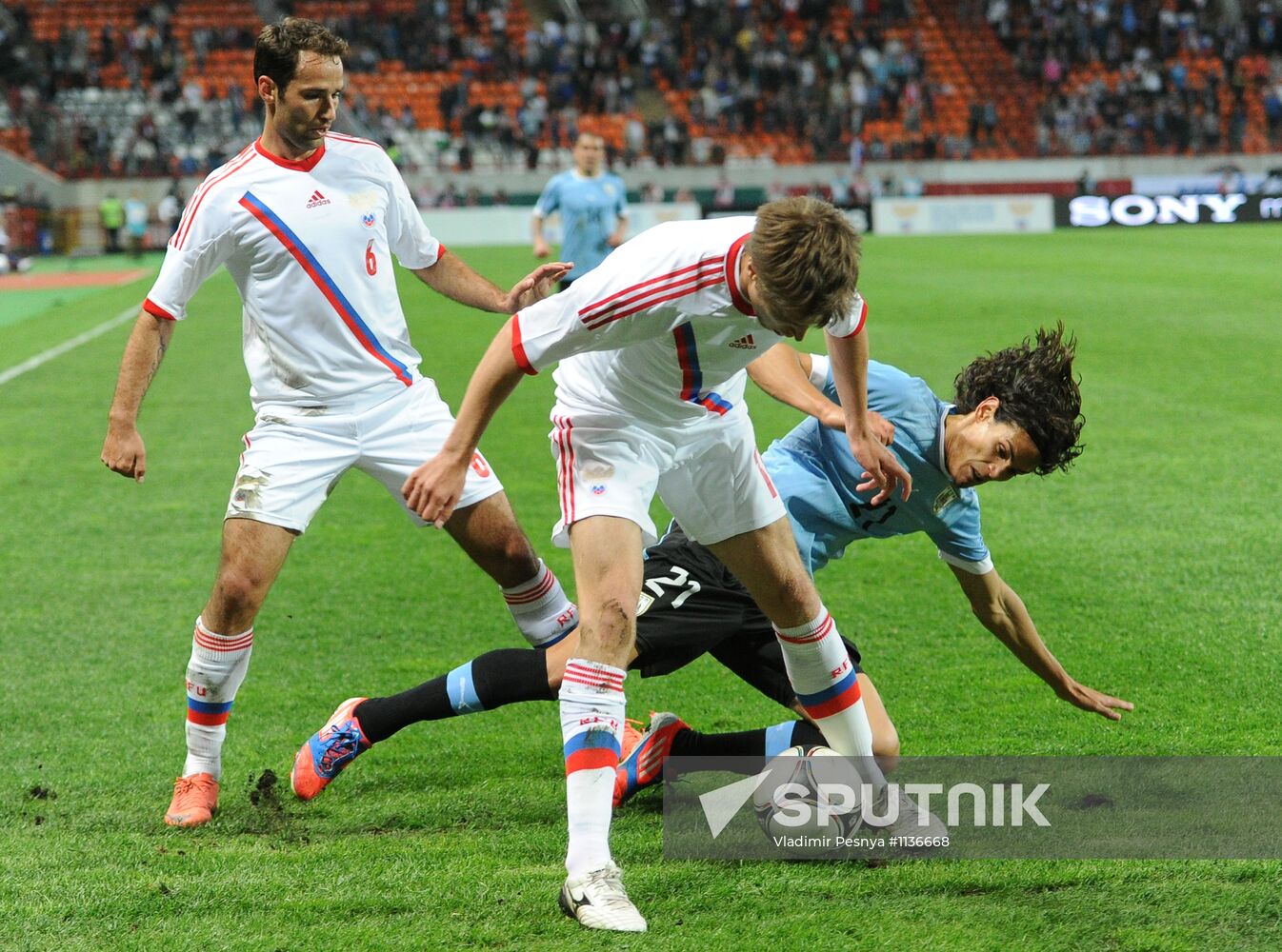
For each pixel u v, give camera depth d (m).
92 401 39.06
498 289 13.80
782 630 11.16
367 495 27.50
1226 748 13.30
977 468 11.41
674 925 9.74
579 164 45.81
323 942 9.55
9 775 13.45
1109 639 17.17
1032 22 136.12
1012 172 123.50
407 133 122.62
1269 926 9.56
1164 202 109.62
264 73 12.48
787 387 11.81
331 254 12.80
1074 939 9.45
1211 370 39.41
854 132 126.62
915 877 10.59
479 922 9.84
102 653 17.72
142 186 115.56
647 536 10.61
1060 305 56.38
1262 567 20.19
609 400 10.30
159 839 11.71
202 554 22.97
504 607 19.67
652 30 136.38
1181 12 137.88
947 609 18.94
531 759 13.75
